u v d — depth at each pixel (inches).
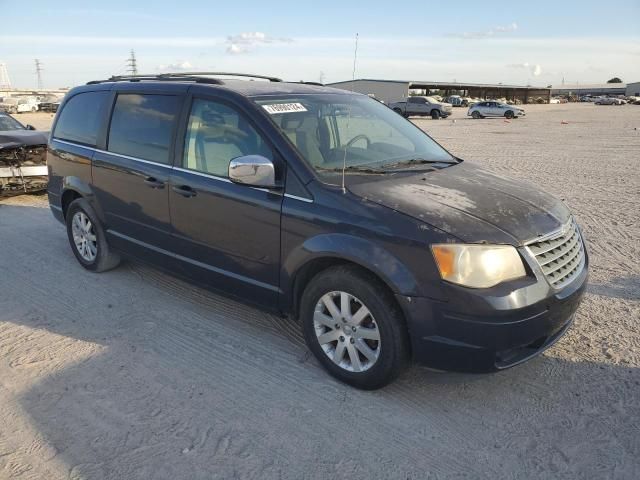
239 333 163.8
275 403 129.0
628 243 249.1
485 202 132.0
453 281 114.3
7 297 191.9
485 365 117.6
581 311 176.4
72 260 230.8
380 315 123.2
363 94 193.9
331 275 130.0
